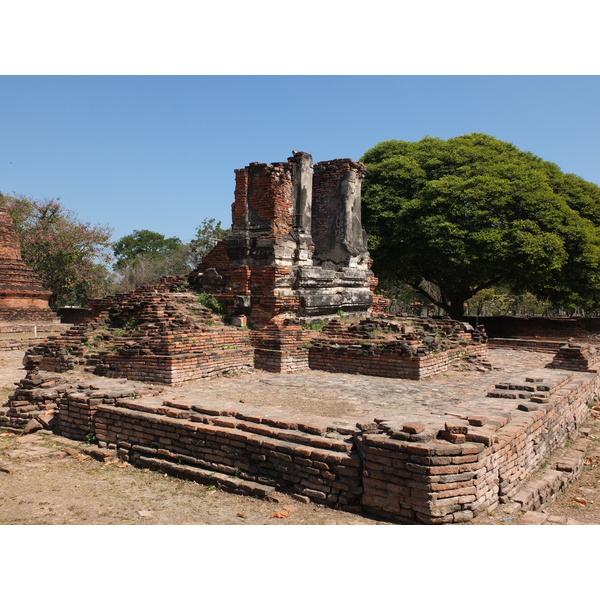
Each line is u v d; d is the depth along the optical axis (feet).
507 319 96.43
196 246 143.64
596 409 41.88
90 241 129.08
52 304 130.41
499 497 21.18
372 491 20.04
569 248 81.35
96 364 42.91
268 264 52.95
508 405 28.58
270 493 22.06
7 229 91.97
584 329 90.07
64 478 24.93
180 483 24.23
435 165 87.76
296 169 56.13
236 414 26.11
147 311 48.01
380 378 44.96
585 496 24.77
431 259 83.25
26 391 34.24
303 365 49.73
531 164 90.22
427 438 19.76
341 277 59.72
